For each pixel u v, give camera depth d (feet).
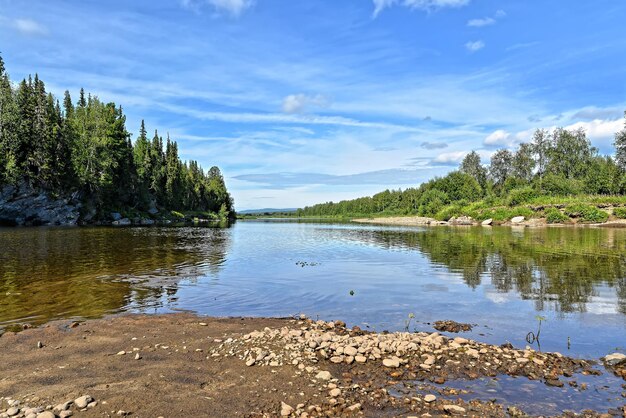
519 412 19.07
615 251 84.84
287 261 74.49
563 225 197.26
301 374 23.30
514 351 27.12
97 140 228.43
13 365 24.17
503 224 225.97
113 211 247.91
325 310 39.88
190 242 113.19
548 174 294.05
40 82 209.56
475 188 363.15
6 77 194.08
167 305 41.42
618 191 263.90
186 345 28.25
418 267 66.59
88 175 222.07
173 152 375.86
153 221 277.44
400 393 21.16
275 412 18.81
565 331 32.42
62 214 206.18
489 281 53.72
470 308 39.96
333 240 126.72
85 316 36.65
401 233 160.97
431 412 19.13
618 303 41.37
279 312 39.22
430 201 369.50
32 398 19.49
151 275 57.47
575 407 19.70
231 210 515.50
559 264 67.46
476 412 19.08
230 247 101.40
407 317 37.14
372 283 53.11
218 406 19.21
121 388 20.84
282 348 27.20
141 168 305.73
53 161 201.26
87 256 76.43
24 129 192.54
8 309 38.65
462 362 25.27
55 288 48.03
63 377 22.29
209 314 38.24
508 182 329.31
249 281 54.34
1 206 182.70
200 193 431.02
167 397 19.92
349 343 28.12
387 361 24.94
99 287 49.11
